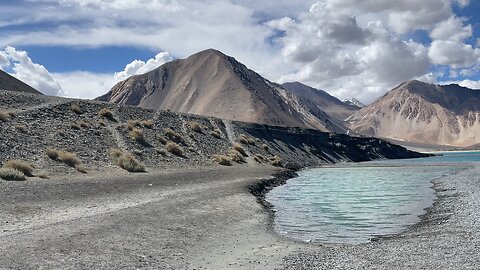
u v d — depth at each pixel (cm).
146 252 1645
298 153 9569
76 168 3734
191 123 7319
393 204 3253
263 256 1720
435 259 1594
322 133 12206
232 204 2947
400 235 2138
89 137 4841
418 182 4950
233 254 1741
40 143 4084
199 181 4069
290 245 1947
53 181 3081
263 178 4794
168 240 1858
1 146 3644
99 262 1460
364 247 1873
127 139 5303
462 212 2661
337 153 11538
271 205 3262
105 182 3322
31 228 1844
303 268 1534
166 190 3334
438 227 2262
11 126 4231
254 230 2261
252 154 7312
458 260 1565
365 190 4253
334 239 2103
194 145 6338
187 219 2314
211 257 1670
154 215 2305
